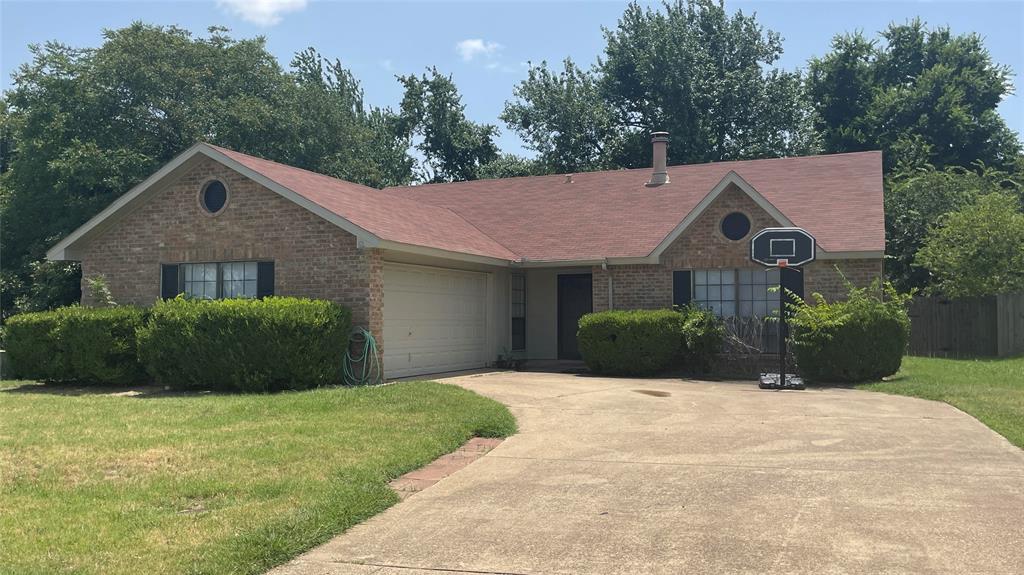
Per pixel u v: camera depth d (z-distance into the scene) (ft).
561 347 68.44
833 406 39.14
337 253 49.34
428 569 17.90
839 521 20.43
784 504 21.98
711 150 128.26
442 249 52.70
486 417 34.53
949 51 131.34
